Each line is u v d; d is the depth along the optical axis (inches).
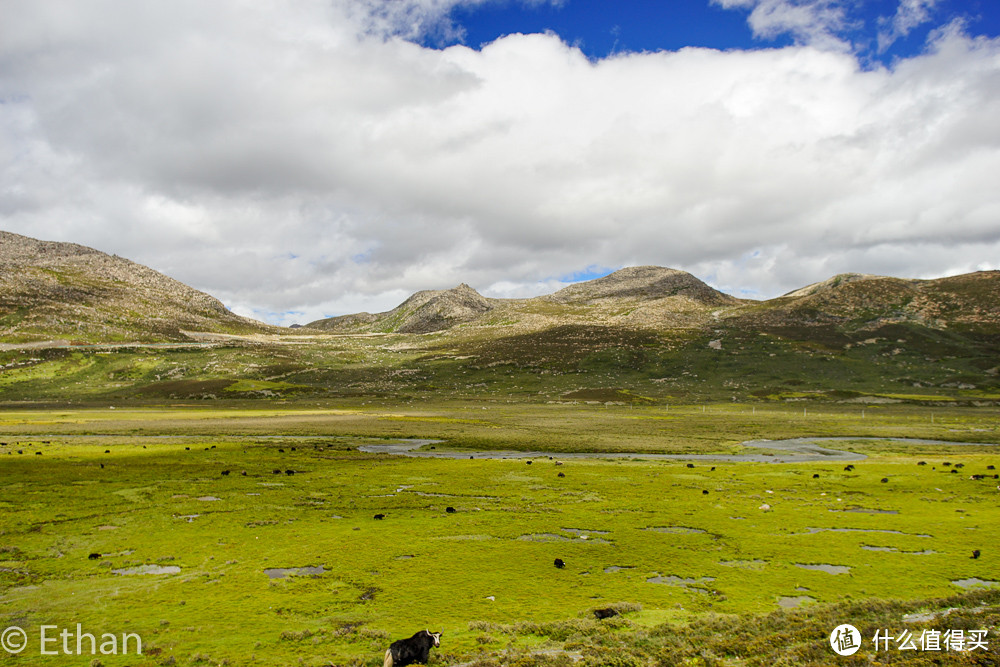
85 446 2910.9
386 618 840.9
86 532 1310.3
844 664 673.0
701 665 685.9
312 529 1348.4
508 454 2883.9
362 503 1640.0
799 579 1011.9
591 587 976.3
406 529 1350.9
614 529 1354.6
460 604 897.5
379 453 2824.8
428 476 2097.7
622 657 705.6
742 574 1038.4
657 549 1192.2
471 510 1556.3
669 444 3272.6
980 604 883.4
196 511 1525.6
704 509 1568.7
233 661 701.3
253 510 1541.6
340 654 724.0
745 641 749.9
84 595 928.9
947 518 1464.1
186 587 965.8
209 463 2351.1
